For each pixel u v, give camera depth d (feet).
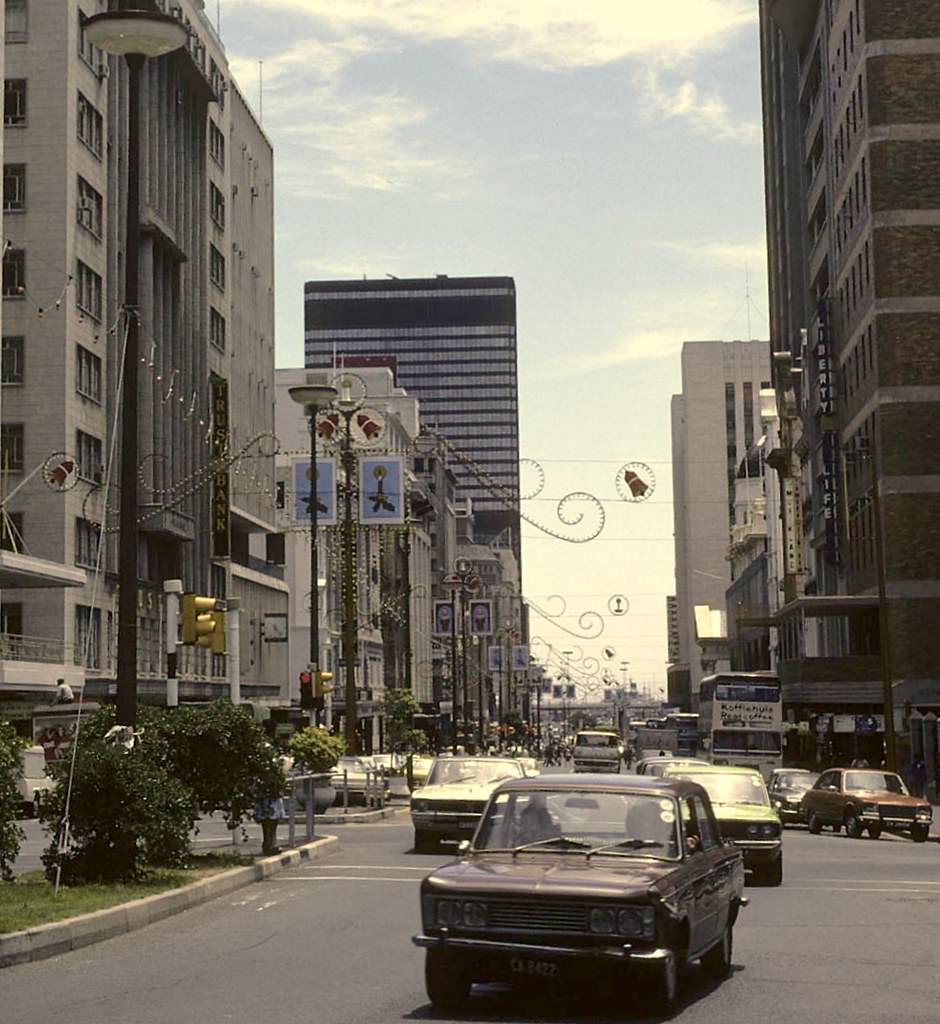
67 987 44.91
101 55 248.32
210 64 317.42
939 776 221.25
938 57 254.68
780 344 393.09
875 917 67.05
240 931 58.75
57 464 224.33
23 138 232.12
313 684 155.84
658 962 39.60
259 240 362.94
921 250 250.78
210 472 285.43
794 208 368.27
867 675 248.93
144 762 70.13
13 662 191.62
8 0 233.96
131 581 74.38
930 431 247.29
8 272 230.68
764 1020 40.22
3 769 55.26
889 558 246.47
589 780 46.62
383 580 445.37
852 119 273.54
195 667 290.35
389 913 65.16
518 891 40.11
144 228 266.77
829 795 148.05
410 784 195.93
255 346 355.36
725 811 85.05
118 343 252.42
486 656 597.11
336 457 275.39
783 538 341.41
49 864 68.33
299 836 114.73
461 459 188.24
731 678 209.15
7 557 189.67
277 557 359.87
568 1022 39.73
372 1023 39.14
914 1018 40.57
